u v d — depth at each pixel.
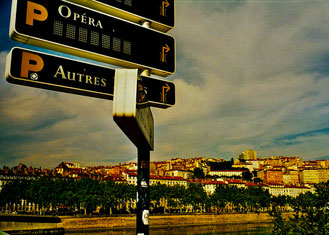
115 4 7.32
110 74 6.69
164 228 114.44
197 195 147.38
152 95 7.64
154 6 8.07
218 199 152.00
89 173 191.12
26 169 146.00
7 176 130.25
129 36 7.34
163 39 8.05
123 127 5.50
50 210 117.56
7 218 61.53
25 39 5.79
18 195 101.88
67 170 189.75
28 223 66.44
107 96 6.57
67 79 6.07
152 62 7.68
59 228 73.56
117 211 128.75
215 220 137.50
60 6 6.22
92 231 94.06
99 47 6.72
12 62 5.50
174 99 8.09
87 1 6.93
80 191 106.31
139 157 8.16
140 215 7.84
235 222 144.50
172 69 8.05
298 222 12.73
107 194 114.50
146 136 6.90
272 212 13.92
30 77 5.64
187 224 127.50
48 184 102.44
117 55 7.00
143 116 6.11
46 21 5.96
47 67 5.86
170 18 8.34
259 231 107.00
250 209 174.75
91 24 6.66
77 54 6.59
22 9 5.69
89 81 6.36
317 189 12.66
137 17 7.72
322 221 11.92
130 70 5.00
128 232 94.44
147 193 7.97
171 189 142.00
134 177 170.62
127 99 4.86
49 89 6.11
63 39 6.16
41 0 5.96
